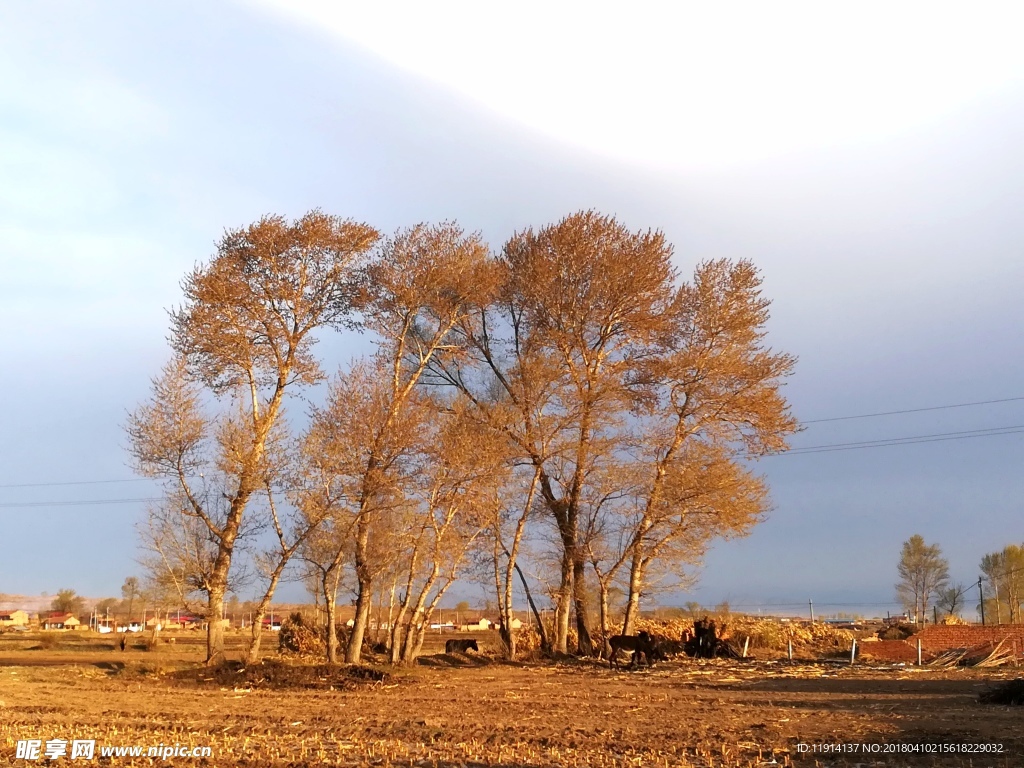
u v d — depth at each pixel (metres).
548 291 36.88
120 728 16.03
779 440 37.12
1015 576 61.84
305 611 43.00
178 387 29.19
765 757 13.39
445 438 30.38
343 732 15.86
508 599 36.69
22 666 29.30
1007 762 12.62
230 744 14.34
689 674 29.17
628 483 36.50
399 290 31.91
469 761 13.02
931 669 30.52
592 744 14.54
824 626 47.72
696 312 37.94
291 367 30.06
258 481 28.67
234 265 29.64
